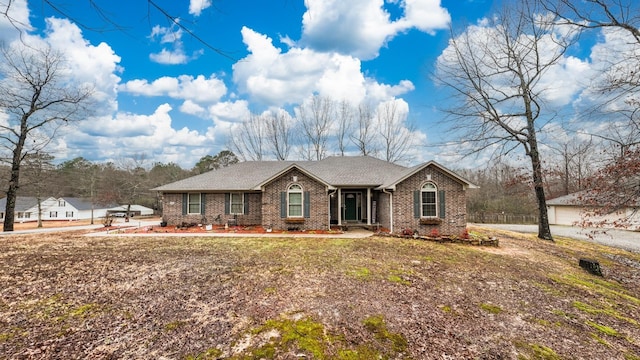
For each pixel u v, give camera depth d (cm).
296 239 1334
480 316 566
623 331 540
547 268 952
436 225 1461
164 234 1527
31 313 533
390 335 477
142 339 447
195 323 500
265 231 1585
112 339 446
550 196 2970
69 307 561
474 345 461
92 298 606
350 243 1221
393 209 1483
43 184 2580
